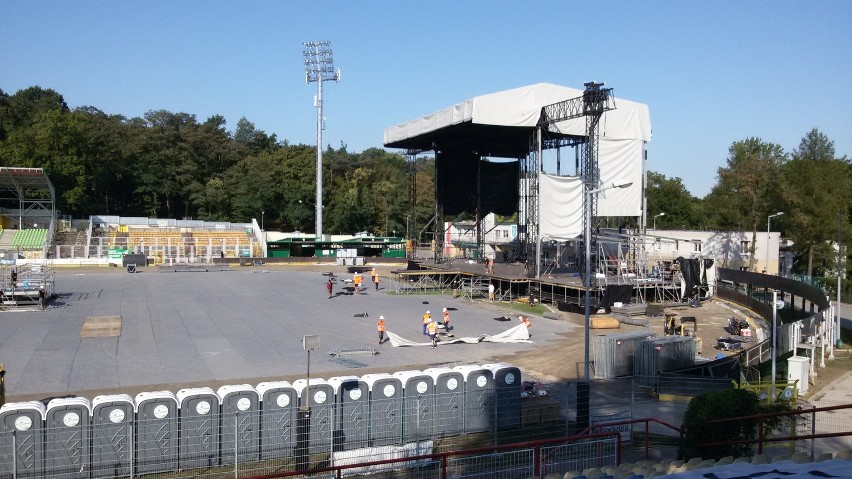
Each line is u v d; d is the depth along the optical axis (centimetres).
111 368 3019
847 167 9294
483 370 2200
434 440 2073
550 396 2456
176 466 1820
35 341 3647
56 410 1722
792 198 7400
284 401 1933
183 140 13500
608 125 6362
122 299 5453
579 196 6134
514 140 7375
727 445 1584
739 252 7900
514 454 1897
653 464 1495
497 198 8181
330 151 16475
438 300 5781
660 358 2869
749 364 2956
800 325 3331
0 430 1666
